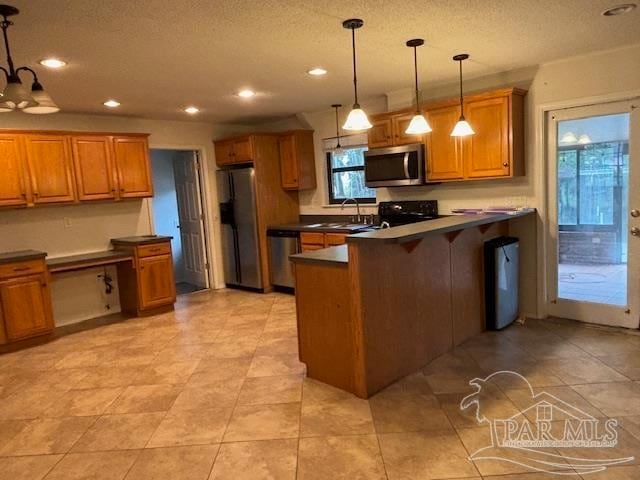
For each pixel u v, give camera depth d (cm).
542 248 412
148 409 282
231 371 335
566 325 399
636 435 227
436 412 260
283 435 244
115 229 532
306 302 309
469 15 268
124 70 344
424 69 387
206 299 575
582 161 387
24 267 413
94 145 480
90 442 248
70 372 350
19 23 242
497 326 391
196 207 645
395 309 300
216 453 230
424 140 442
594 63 365
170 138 588
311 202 618
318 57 338
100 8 231
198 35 278
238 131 657
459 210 435
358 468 212
